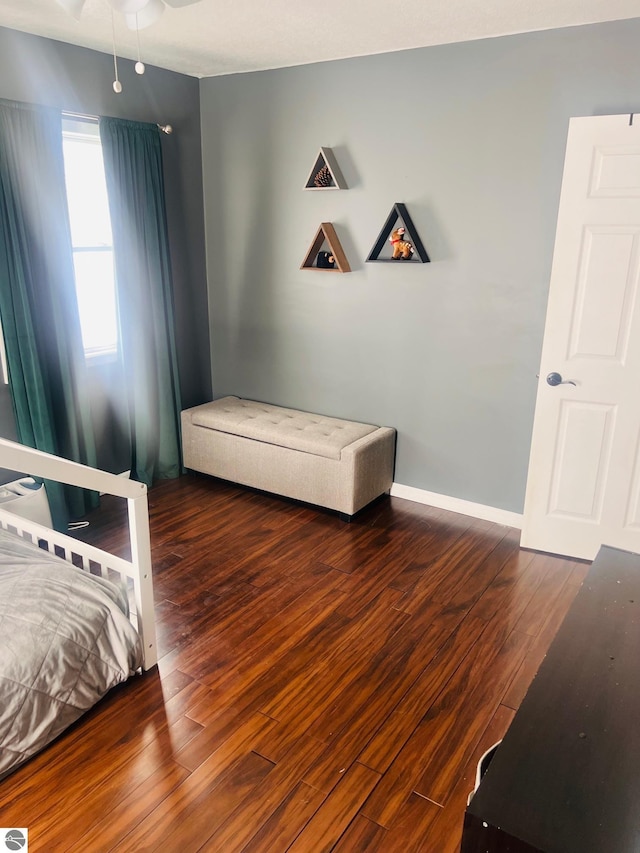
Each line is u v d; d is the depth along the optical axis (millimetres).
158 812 1787
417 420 3734
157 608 2748
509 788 1040
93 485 2016
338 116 3547
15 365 3154
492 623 2672
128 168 3539
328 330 3939
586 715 1209
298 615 2715
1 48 2920
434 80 3201
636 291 2766
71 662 2066
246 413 4086
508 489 3527
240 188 4047
